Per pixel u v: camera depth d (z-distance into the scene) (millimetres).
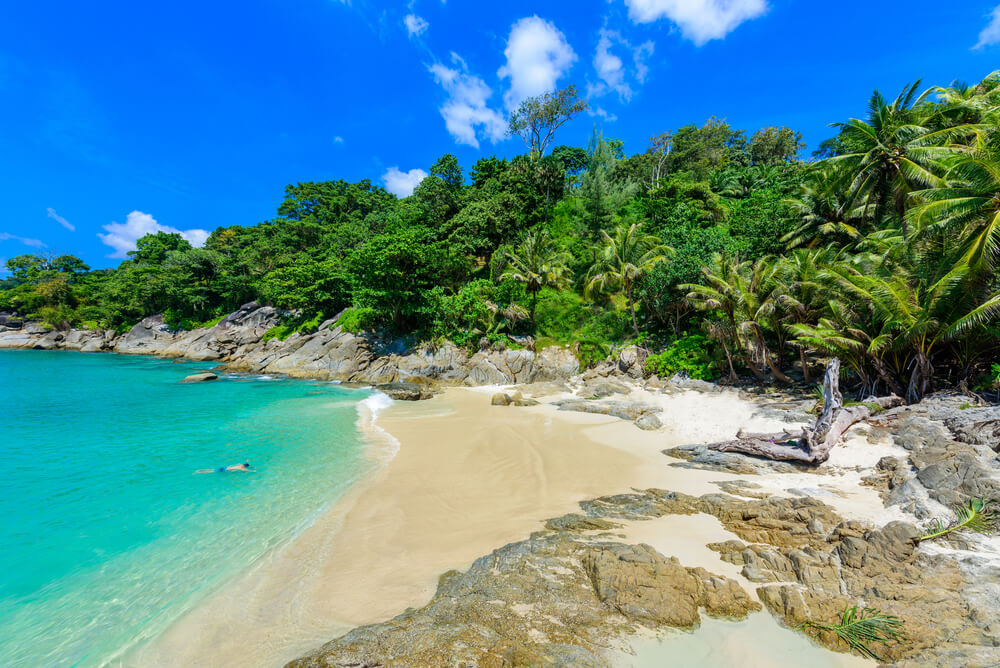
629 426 21547
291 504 12125
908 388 18078
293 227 66750
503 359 37250
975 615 6449
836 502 11367
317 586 8375
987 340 16250
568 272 45812
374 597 8008
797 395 22906
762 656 6289
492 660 6137
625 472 14797
